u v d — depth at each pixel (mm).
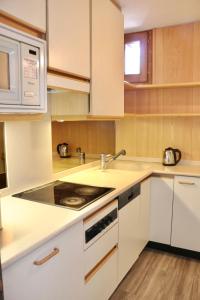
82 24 1768
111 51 2174
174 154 2857
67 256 1356
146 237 2668
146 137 3113
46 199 1690
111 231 1829
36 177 2025
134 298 2035
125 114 2557
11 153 1795
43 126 2051
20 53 1191
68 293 1390
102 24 2012
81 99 1965
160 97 3010
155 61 2953
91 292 1620
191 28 2758
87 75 1856
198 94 2834
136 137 3162
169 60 2889
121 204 1973
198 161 2895
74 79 1731
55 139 2521
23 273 1082
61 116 2062
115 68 2262
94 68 1928
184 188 2531
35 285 1151
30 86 1258
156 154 3088
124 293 2090
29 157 1941
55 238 1258
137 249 2408
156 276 2314
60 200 1668
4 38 1111
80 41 1751
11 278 1028
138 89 3062
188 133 2912
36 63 1290
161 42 2900
